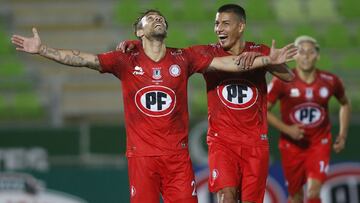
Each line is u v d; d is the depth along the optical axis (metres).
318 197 29.94
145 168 21.41
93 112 51.97
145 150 21.34
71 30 60.56
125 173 36.69
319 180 29.94
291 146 30.31
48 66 56.31
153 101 21.22
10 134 41.56
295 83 29.72
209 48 22.67
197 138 40.38
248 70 21.58
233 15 22.41
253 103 22.66
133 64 21.27
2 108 52.19
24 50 20.41
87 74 55.06
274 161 40.16
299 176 30.69
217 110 22.83
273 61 21.03
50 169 36.69
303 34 60.03
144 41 21.47
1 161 41.41
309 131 30.00
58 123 48.03
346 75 52.25
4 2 63.09
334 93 30.31
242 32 22.61
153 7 62.91
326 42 60.03
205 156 40.25
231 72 22.55
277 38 59.19
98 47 59.06
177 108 21.38
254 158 22.62
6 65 55.91
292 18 62.78
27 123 50.53
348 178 36.06
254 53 21.23
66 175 36.69
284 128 29.47
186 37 59.00
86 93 52.62
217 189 22.55
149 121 21.27
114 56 21.27
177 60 21.44
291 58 21.00
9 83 53.25
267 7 63.62
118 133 41.31
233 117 22.66
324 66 56.88
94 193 36.59
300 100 29.83
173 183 21.58
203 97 50.69
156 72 21.22
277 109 48.81
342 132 31.08
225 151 22.66
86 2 63.44
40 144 41.53
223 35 22.41
